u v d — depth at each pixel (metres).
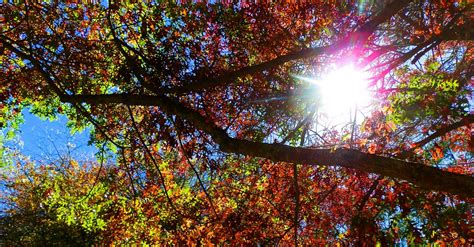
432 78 5.44
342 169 7.22
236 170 8.20
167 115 6.70
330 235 7.46
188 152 7.00
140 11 7.00
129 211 7.98
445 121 5.91
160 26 6.91
